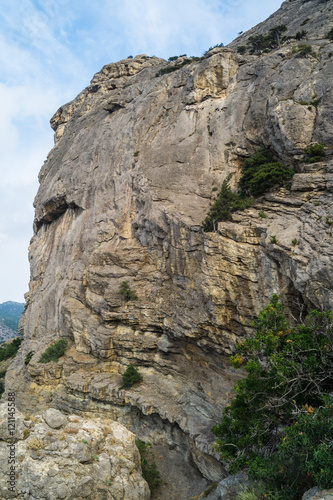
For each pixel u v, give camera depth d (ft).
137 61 248.11
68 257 166.81
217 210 100.83
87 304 139.95
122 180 153.28
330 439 41.91
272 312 60.39
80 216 173.88
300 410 48.60
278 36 163.02
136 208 141.38
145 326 114.32
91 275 136.98
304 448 43.19
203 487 77.46
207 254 95.40
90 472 54.60
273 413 55.93
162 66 228.63
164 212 119.34
